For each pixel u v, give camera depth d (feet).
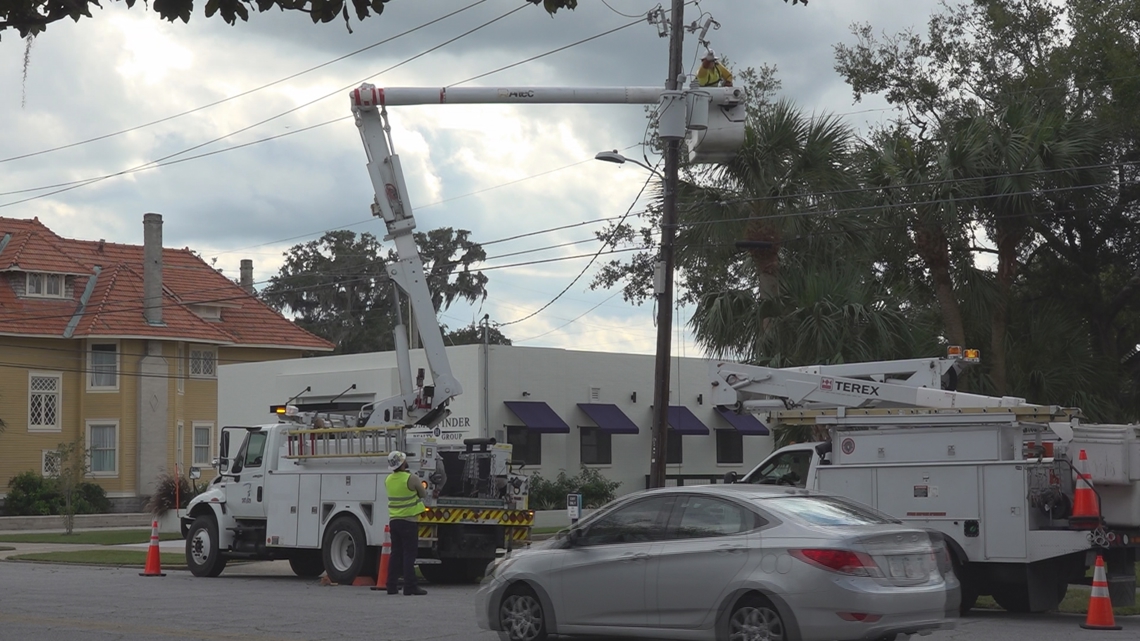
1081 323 94.63
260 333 176.24
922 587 33.76
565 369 122.52
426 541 61.72
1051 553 46.26
